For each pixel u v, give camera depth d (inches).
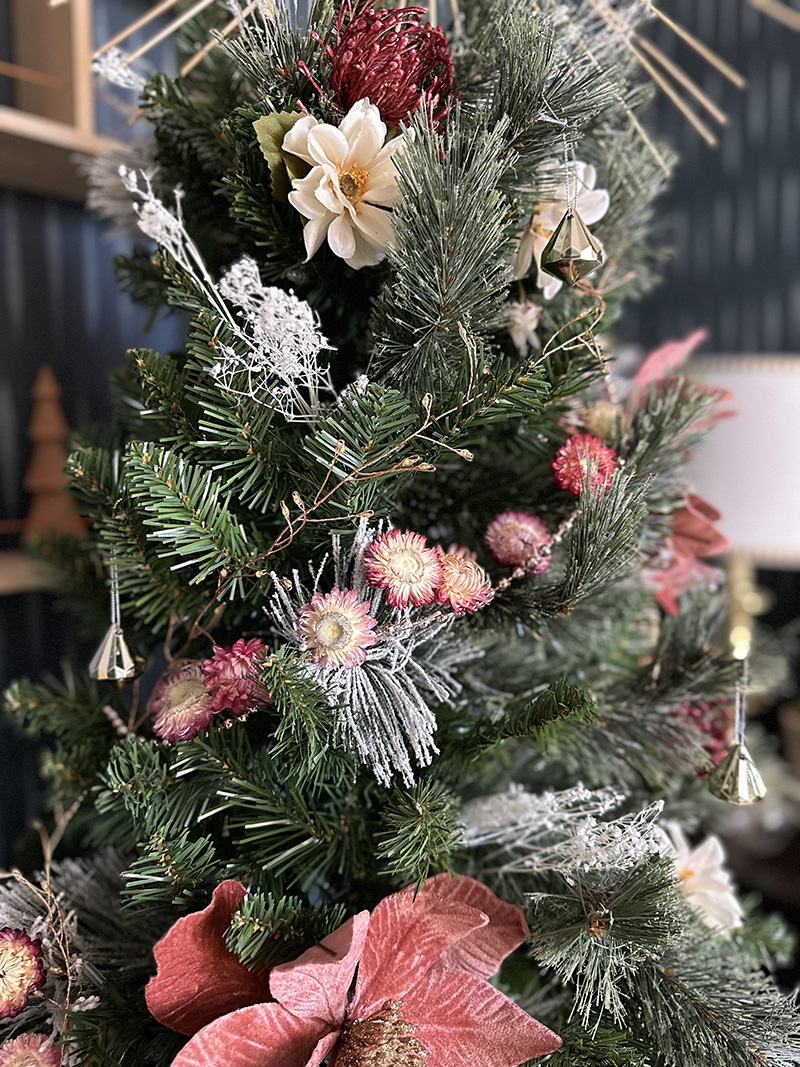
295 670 15.9
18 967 17.6
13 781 41.1
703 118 67.6
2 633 40.9
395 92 17.6
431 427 17.5
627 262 25.0
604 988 16.9
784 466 50.1
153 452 16.2
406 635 17.6
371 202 17.4
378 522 18.6
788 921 49.7
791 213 67.6
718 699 22.6
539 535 19.3
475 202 15.5
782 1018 17.6
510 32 17.6
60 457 38.2
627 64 21.5
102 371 44.3
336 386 21.0
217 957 16.1
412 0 22.3
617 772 22.4
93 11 39.6
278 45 17.6
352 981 17.2
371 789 18.8
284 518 18.7
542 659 24.3
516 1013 16.8
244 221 18.3
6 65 35.0
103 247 43.9
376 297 19.5
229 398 16.7
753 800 18.9
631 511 17.5
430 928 17.0
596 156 22.1
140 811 17.0
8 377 40.2
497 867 20.7
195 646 21.1
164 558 18.6
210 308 17.2
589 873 18.8
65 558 26.8
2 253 39.7
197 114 19.3
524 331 19.5
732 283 69.2
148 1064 17.3
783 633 64.3
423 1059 15.8
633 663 25.9
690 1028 17.3
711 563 62.7
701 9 66.2
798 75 66.2
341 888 19.8
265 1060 15.7
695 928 20.0
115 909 20.6
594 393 23.5
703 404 20.9
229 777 17.5
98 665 19.2
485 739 18.3
